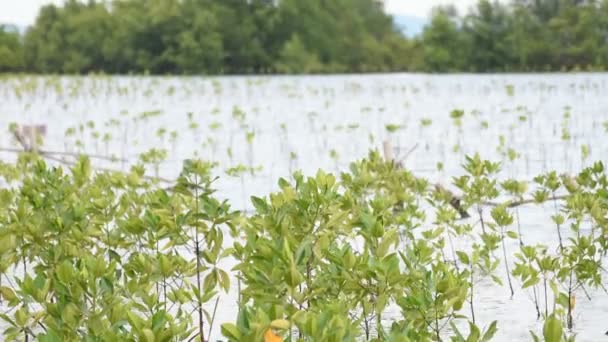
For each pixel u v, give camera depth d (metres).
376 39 105.25
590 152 21.31
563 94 45.72
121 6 99.81
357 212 8.12
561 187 15.59
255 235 6.92
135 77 80.88
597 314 8.29
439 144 24.28
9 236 7.88
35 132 23.17
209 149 24.11
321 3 100.38
